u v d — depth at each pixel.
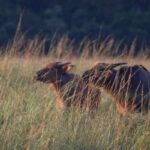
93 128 28.58
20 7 89.06
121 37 83.88
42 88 32.38
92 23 84.69
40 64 37.19
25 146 27.67
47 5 95.06
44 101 30.48
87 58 37.66
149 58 47.38
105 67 31.42
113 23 87.81
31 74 35.41
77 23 90.06
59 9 91.44
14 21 83.06
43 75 32.56
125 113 30.34
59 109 30.89
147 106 31.30
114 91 31.22
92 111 30.55
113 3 95.56
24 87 32.25
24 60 37.22
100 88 31.58
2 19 83.44
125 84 30.47
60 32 82.00
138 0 101.00
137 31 83.31
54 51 43.03
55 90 32.69
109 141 28.39
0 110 29.81
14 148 27.42
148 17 88.75
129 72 31.48
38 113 29.34
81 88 31.77
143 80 31.41
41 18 87.56
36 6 94.50
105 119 29.27
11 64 36.34
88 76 31.62
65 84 32.34
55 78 32.59
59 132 28.38
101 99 32.53
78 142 27.98
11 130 28.25
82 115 29.25
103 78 31.30
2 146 27.61
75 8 95.00
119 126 28.86
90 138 28.16
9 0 90.25
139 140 28.48
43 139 27.67
